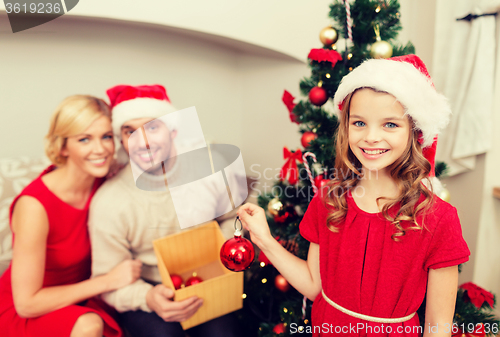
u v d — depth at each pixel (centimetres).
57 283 98
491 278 138
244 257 71
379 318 65
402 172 64
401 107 57
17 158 93
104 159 98
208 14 129
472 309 92
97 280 97
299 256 102
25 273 88
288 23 150
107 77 117
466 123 125
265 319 123
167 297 92
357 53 91
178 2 120
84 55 110
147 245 109
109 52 116
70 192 95
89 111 94
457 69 131
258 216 78
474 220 136
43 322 88
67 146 94
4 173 90
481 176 130
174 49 136
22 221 88
